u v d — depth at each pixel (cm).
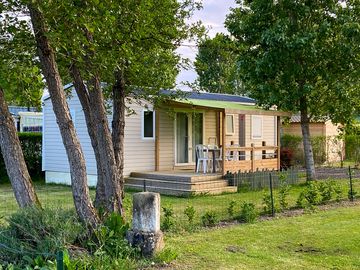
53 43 732
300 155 2855
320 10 1716
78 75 895
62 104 742
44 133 1997
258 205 1280
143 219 709
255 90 1903
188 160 2022
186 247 793
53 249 631
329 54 1683
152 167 1870
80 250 668
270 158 2078
